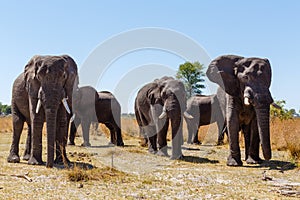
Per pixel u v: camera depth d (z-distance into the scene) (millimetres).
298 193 8391
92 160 13094
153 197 8109
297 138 16656
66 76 11711
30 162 11891
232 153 12422
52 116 11258
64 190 8594
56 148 12086
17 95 12664
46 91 11320
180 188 8945
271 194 8430
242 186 9195
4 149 16609
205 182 9633
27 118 12820
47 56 11797
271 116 22625
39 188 8750
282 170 11383
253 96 11953
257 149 12945
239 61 12781
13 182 9312
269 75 12336
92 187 8922
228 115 12758
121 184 9305
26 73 12047
